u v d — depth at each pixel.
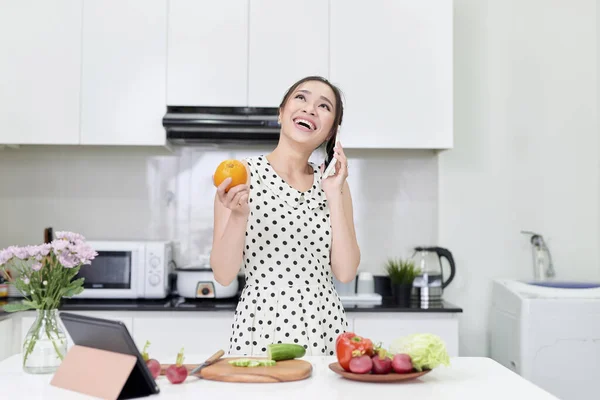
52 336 1.49
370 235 3.57
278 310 1.85
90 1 3.24
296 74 3.25
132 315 2.99
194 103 3.24
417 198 3.58
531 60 3.63
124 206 3.55
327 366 1.50
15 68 3.23
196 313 3.00
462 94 3.61
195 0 3.24
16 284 1.51
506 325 3.14
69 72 3.23
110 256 3.17
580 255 3.61
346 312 3.04
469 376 1.40
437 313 3.05
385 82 3.26
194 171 3.56
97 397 1.23
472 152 3.60
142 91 3.24
